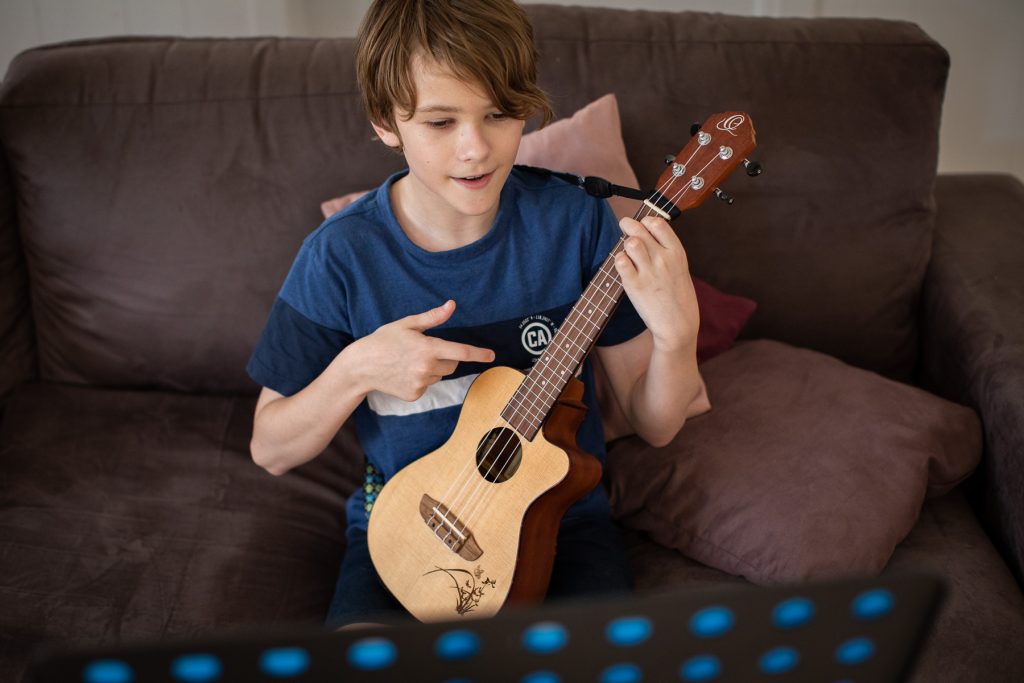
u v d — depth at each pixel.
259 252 1.50
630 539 1.34
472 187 1.01
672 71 1.53
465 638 0.54
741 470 1.26
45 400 1.54
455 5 0.93
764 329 1.60
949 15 2.08
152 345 1.55
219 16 2.01
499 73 0.94
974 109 2.18
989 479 1.34
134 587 1.25
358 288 1.14
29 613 1.21
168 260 1.51
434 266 1.13
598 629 0.55
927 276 1.61
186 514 1.37
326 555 1.37
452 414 1.17
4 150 1.53
